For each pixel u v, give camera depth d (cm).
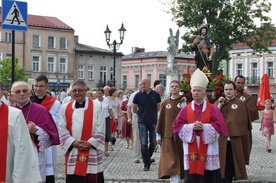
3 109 552
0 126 544
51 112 844
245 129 1027
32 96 852
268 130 1752
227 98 1038
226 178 1016
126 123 1819
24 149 549
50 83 6762
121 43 2819
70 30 6900
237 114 1021
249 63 6588
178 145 1011
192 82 793
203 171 778
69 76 6900
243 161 1013
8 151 547
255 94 6519
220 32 4341
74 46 6981
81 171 770
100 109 792
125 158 1537
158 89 1396
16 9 1124
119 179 1145
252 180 1130
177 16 4334
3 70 6059
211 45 1666
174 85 1024
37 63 6694
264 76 2103
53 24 6812
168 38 5006
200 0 4194
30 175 546
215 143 790
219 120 785
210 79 1470
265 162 1451
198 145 782
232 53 6788
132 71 8256
